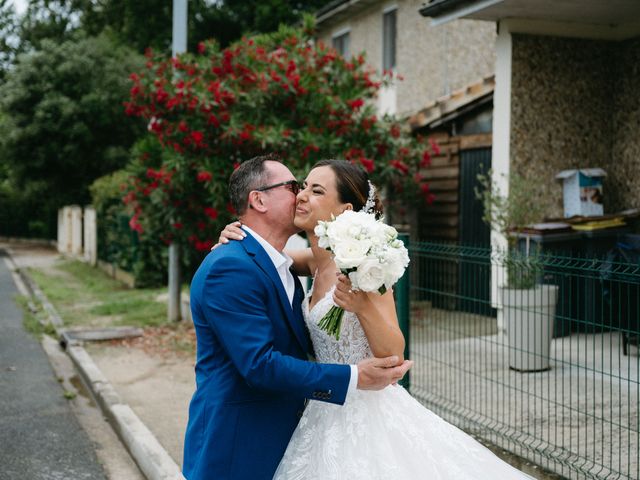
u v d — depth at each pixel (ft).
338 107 31.76
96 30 100.12
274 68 31.12
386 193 37.29
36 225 107.65
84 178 85.56
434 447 8.97
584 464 13.53
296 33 34.22
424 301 20.45
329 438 8.66
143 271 48.91
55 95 79.71
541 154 28.86
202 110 29.76
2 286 53.78
